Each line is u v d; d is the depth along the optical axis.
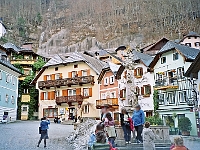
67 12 141.00
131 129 12.80
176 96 32.12
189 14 114.19
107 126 10.88
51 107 49.31
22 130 25.83
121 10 131.38
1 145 15.84
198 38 72.44
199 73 26.81
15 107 43.81
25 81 52.09
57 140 19.05
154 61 35.25
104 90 44.38
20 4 142.62
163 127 13.82
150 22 119.19
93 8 138.62
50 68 51.22
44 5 145.75
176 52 32.94
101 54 73.00
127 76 17.55
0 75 38.12
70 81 47.78
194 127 28.78
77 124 21.89
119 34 119.19
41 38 125.12
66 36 125.94
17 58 55.06
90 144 12.18
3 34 106.69
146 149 10.85
